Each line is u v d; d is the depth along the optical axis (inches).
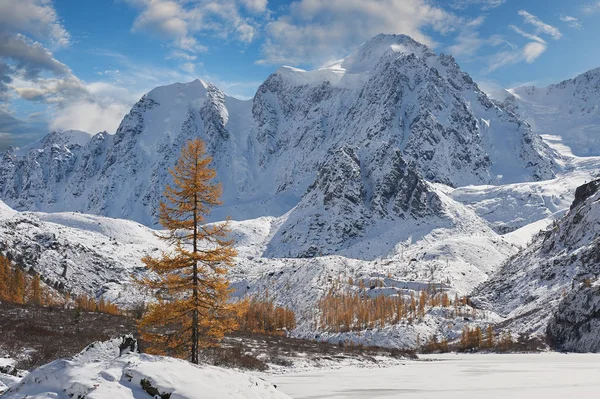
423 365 2869.1
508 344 4411.9
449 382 1800.0
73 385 570.9
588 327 3949.3
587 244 6289.4
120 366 626.8
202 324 1164.5
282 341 3759.8
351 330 6195.9
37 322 2551.7
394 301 7214.6
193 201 1173.7
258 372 2223.2
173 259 1147.3
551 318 4453.7
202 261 1176.8
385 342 5408.5
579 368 2288.4
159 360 661.9
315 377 2065.7
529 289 6368.1
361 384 1768.0
